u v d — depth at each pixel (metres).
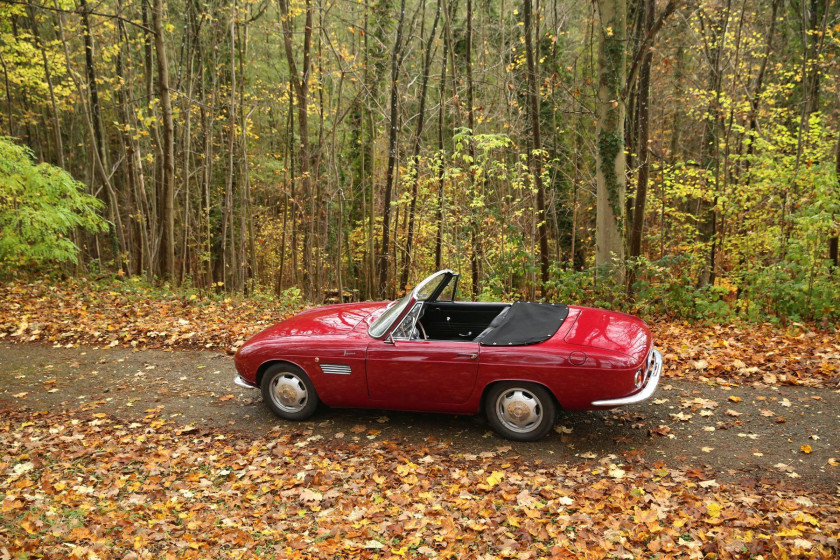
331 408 6.01
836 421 4.97
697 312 9.10
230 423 5.71
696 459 4.48
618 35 10.29
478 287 13.81
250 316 10.18
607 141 10.53
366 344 5.21
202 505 4.19
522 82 14.67
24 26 21.41
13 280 13.37
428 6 20.53
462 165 14.09
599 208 10.84
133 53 23.80
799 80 15.27
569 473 4.38
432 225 16.28
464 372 4.93
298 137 27.33
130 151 17.39
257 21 22.02
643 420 5.28
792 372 6.25
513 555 3.37
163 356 8.02
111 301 11.29
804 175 11.73
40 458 5.03
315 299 18.30
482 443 5.01
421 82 17.05
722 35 15.09
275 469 4.71
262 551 3.59
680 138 23.12
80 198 13.66
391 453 4.92
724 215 15.03
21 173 12.56
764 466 4.29
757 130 14.93
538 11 13.01
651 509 3.71
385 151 21.30
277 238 30.38
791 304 8.85
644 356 4.68
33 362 7.89
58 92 19.22
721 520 3.54
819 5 16.03
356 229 22.08
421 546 3.56
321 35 17.42
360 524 3.84
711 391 5.89
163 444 5.28
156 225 23.64
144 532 3.80
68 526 3.88
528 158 14.88
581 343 4.74
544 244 12.72
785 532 3.33
